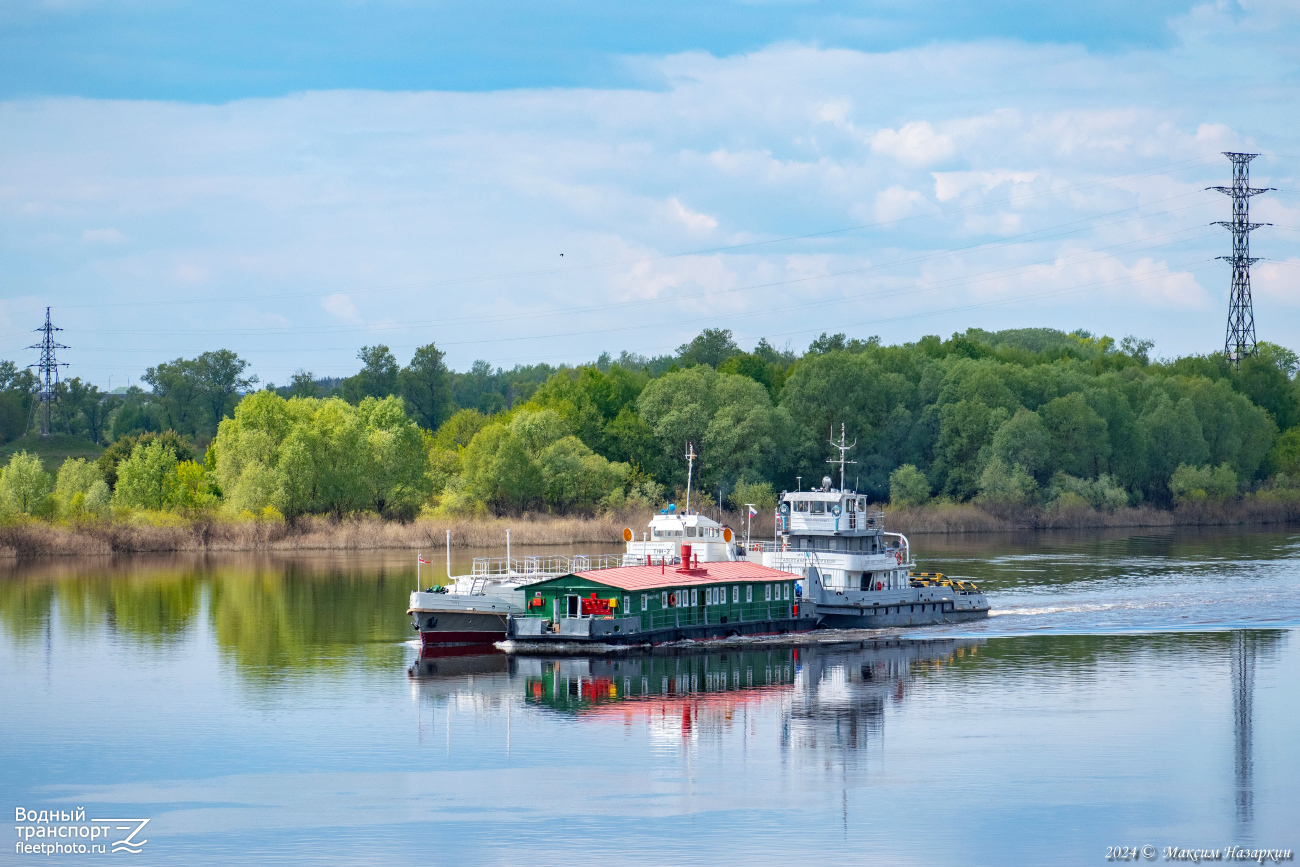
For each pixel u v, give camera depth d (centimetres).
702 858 7694
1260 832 8212
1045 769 9412
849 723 10650
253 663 13075
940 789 8969
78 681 12238
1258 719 10838
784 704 11275
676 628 13700
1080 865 7656
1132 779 9200
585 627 13238
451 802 8644
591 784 9025
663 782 9081
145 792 8875
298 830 8150
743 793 8850
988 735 10306
